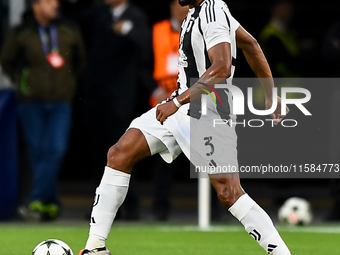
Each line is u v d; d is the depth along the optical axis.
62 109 29.23
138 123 15.92
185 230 26.58
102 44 28.50
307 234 25.84
